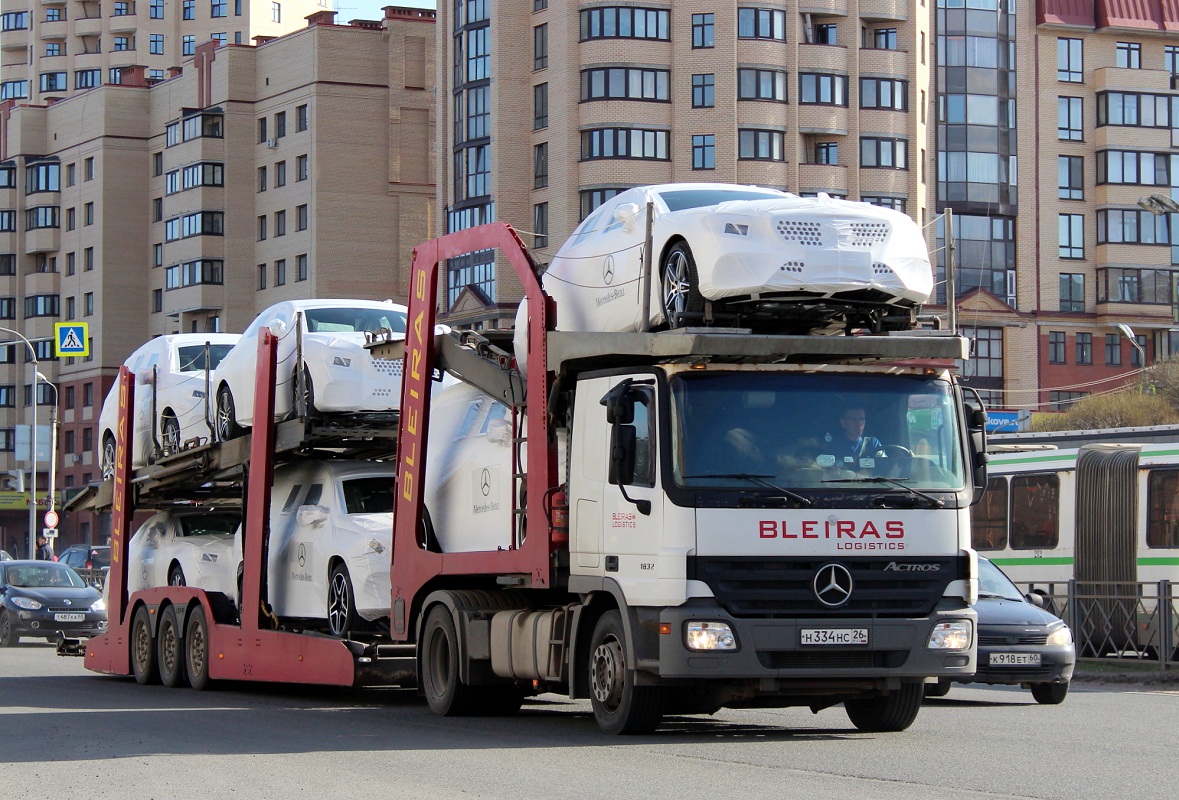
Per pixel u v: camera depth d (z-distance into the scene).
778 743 14.26
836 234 13.78
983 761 13.02
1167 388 76.81
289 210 105.00
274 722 16.77
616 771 12.21
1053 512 33.56
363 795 11.09
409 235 103.38
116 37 165.00
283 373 20.58
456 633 16.53
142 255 116.12
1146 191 96.12
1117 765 12.87
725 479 13.55
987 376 91.88
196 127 108.81
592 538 14.38
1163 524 30.30
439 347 17.50
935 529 13.91
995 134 92.44
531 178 86.94
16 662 31.22
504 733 15.23
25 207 122.69
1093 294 95.75
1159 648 26.92
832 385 13.98
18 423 121.06
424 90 104.00
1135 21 96.50
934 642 13.80
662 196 14.91
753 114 83.38
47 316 120.38
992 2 93.06
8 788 11.70
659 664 13.48
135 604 25.02
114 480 26.42
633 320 14.64
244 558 21.27
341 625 19.44
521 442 15.83
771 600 13.52
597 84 83.50
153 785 11.77
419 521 17.59
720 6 83.50
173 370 24.75
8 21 171.12
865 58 86.94
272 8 164.88
